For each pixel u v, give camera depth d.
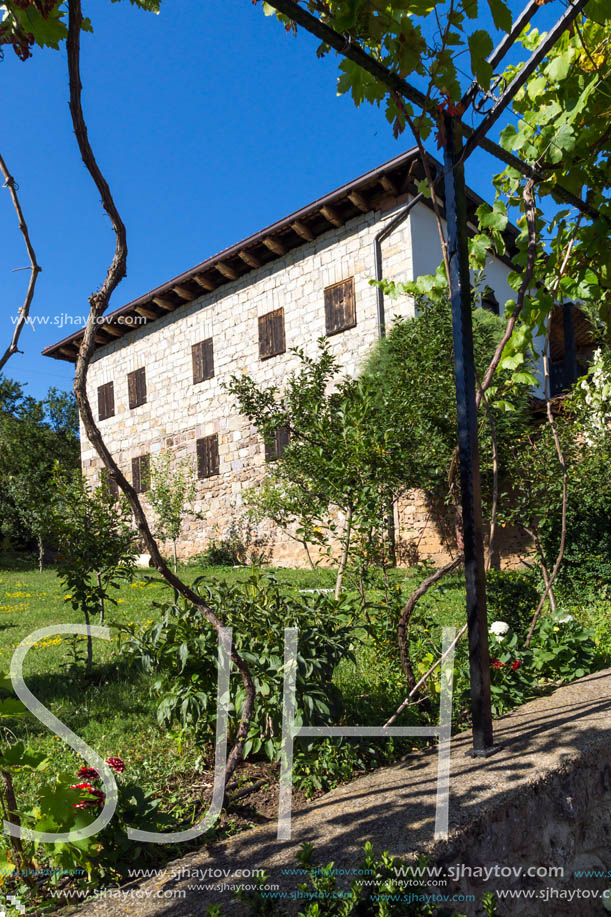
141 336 19.83
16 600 11.34
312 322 14.63
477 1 2.34
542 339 14.52
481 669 2.79
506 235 13.22
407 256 12.67
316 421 5.27
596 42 2.96
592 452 7.76
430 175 2.81
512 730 3.07
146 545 2.10
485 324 9.49
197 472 17.84
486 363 7.73
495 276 14.54
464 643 4.43
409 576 7.64
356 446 4.60
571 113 2.95
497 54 2.48
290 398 6.24
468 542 2.81
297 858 1.98
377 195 13.25
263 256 15.84
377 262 13.08
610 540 7.91
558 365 15.38
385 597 4.38
